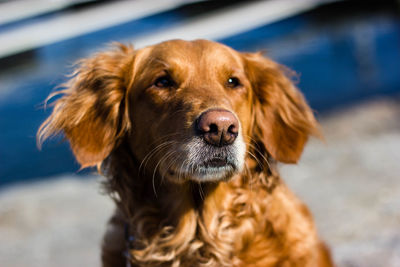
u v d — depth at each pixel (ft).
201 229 9.64
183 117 8.50
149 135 9.36
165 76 9.30
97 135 9.82
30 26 61.36
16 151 44.88
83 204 25.84
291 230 9.66
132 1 64.85
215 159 8.42
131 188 9.89
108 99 9.80
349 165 26.00
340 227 17.54
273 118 10.59
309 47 80.59
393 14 76.54
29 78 62.23
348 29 78.59
